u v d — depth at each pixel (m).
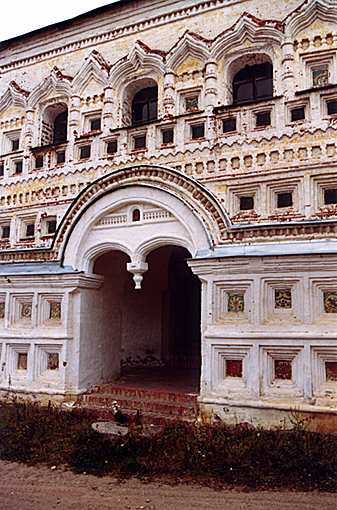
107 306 11.91
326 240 8.71
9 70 13.89
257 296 8.84
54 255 11.61
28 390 10.86
